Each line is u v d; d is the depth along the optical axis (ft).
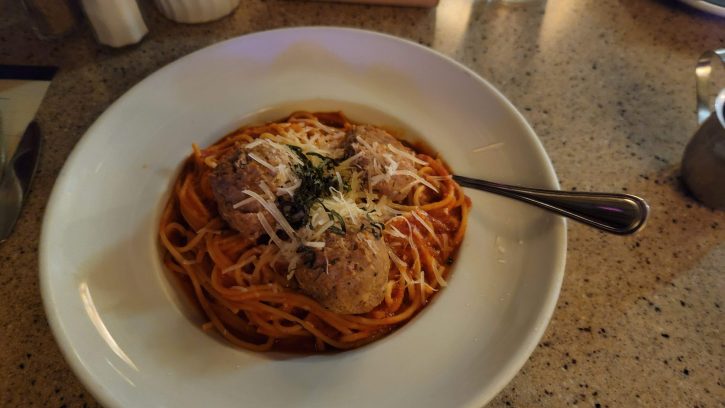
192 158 0.99
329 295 0.80
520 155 0.95
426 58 1.08
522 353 0.72
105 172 0.89
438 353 0.76
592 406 0.80
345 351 0.83
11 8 1.32
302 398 0.71
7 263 0.90
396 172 0.93
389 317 0.87
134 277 0.82
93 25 1.18
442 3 1.44
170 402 0.68
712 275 0.96
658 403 0.81
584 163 1.11
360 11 1.39
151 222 0.90
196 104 1.02
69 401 0.76
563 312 0.90
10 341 0.81
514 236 0.88
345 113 1.11
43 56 1.22
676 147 1.16
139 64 1.22
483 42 1.35
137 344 0.74
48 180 1.00
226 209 0.88
